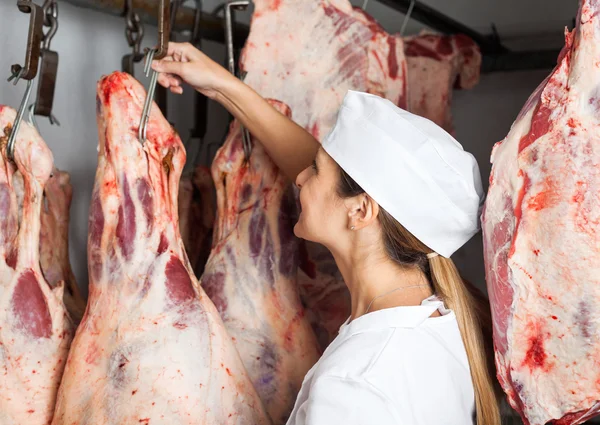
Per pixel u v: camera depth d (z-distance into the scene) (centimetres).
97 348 157
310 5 225
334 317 219
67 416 153
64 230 192
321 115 224
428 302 148
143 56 186
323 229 156
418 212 147
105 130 164
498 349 152
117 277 160
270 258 188
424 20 273
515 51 337
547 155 142
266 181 190
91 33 229
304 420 140
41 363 160
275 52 223
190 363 156
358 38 228
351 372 133
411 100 290
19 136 158
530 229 144
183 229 222
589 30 136
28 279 161
